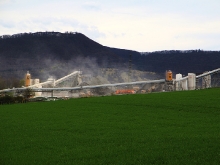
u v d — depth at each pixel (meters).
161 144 33.00
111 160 27.88
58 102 86.69
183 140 34.53
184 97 76.69
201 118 50.69
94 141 36.00
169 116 53.75
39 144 35.22
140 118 52.78
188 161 26.80
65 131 43.12
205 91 89.38
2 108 78.44
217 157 27.70
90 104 76.25
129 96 89.69
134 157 28.48
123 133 40.12
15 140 37.69
